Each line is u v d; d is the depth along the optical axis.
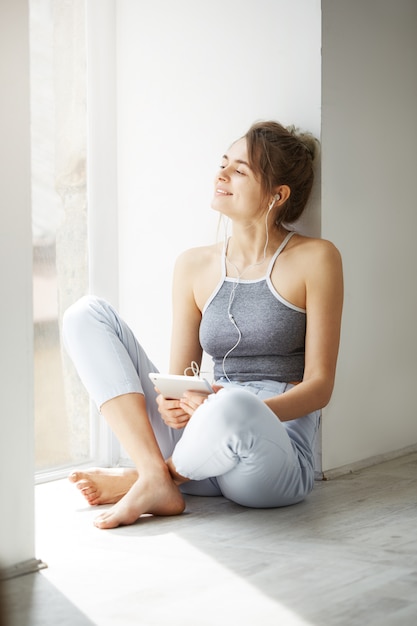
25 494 1.90
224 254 2.75
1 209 1.86
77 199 3.11
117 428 2.43
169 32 3.19
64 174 3.05
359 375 3.14
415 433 3.47
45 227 2.97
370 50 3.15
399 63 3.34
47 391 2.97
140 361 2.59
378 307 3.24
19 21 1.90
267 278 2.64
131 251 3.30
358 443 3.13
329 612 1.62
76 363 2.48
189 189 3.16
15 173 1.90
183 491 2.66
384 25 3.23
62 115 3.04
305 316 2.63
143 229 3.27
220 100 3.09
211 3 3.09
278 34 2.96
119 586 1.78
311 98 2.90
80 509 2.50
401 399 3.40
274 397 2.39
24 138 1.91
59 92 3.03
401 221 3.37
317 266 2.59
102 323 2.48
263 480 2.33
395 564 1.91
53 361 2.99
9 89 1.88
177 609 1.64
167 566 1.92
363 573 1.85
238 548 2.05
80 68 3.12
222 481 2.42
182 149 3.17
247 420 2.21
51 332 2.99
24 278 1.92
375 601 1.67
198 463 2.32
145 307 3.27
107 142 3.26
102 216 3.24
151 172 3.24
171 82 3.19
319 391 2.45
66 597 1.72
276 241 2.71
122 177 3.30
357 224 3.10
